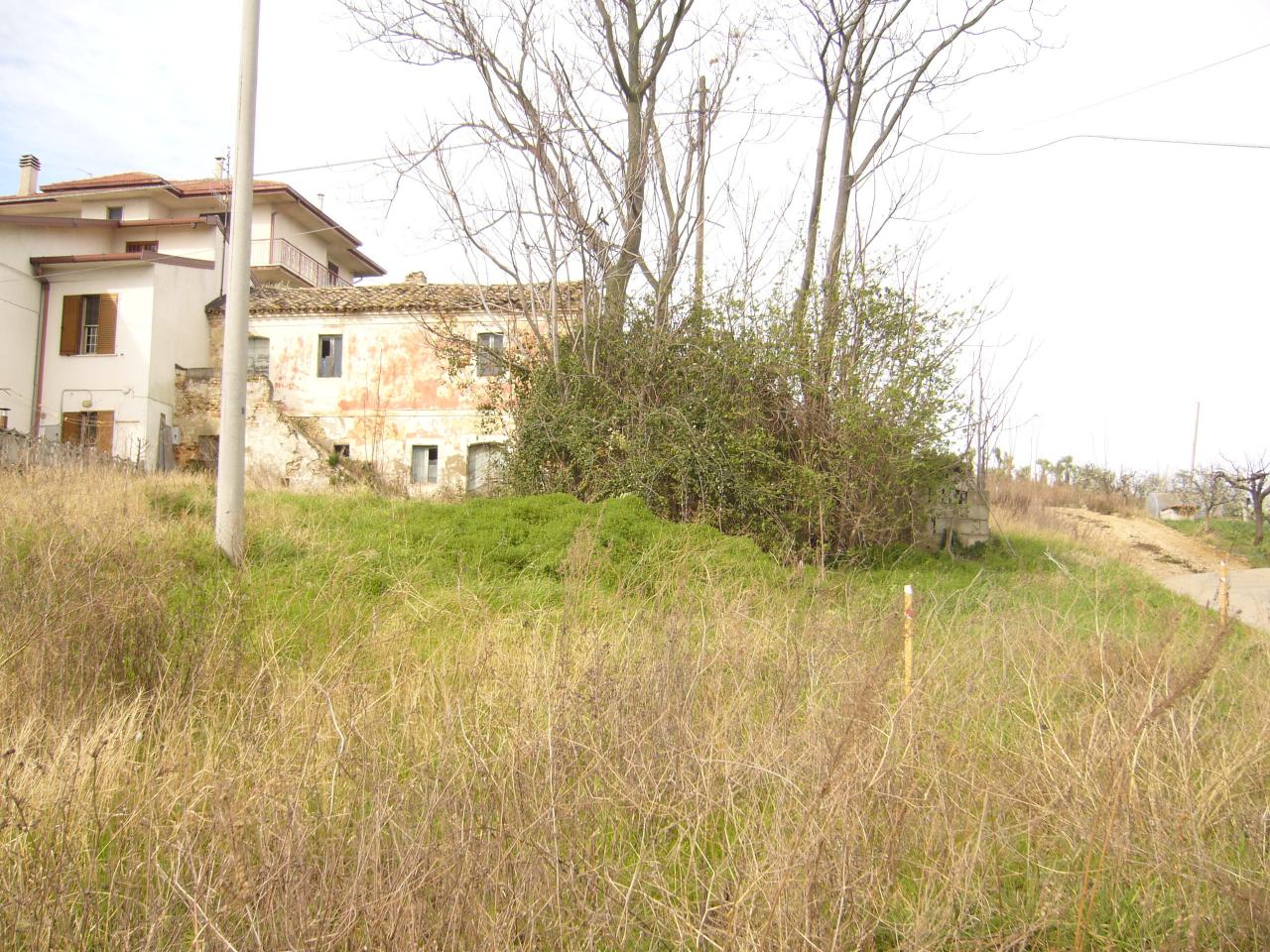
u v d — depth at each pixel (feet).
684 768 13.34
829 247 54.90
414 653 21.70
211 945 9.75
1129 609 37.96
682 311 51.34
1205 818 13.12
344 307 79.20
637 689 16.11
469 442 77.00
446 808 12.04
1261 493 96.37
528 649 20.10
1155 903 11.76
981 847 12.09
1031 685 17.97
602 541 35.53
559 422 49.21
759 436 46.96
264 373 81.10
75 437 77.25
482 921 10.25
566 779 13.04
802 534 47.98
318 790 12.91
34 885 10.71
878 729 13.01
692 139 54.95
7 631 18.66
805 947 10.03
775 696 16.60
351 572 30.19
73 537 26.43
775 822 11.76
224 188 99.50
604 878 11.15
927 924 10.68
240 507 30.94
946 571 47.88
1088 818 12.82
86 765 13.56
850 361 48.98
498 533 35.86
